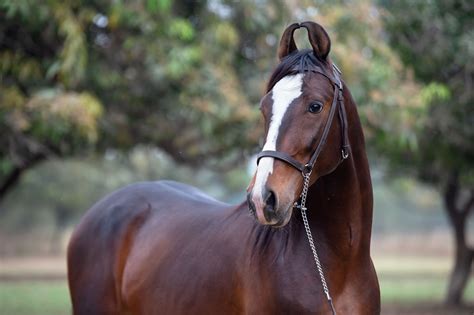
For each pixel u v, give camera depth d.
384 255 53.31
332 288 4.91
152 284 5.89
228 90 12.19
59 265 42.81
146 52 12.41
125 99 13.09
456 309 19.92
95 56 12.34
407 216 68.44
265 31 13.00
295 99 4.59
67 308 20.06
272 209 4.38
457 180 20.02
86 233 6.80
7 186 15.55
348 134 4.98
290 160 4.47
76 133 12.03
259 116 12.15
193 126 13.42
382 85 12.21
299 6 12.28
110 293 6.47
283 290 4.80
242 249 5.21
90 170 39.50
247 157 14.29
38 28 11.55
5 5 10.39
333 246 4.95
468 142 15.40
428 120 14.17
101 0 11.91
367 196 5.11
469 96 13.97
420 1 13.98
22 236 53.84
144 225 6.54
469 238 52.00
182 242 5.87
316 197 4.99
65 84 11.47
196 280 5.46
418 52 14.39
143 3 11.80
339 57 11.87
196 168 15.24
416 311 19.33
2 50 11.98
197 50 12.05
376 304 5.14
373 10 13.19
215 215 5.90
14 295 23.88
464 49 13.60
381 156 18.28
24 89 12.32
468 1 13.97
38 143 12.79
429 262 44.31
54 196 41.69
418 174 20.81
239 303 5.11
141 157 37.41
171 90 13.19
